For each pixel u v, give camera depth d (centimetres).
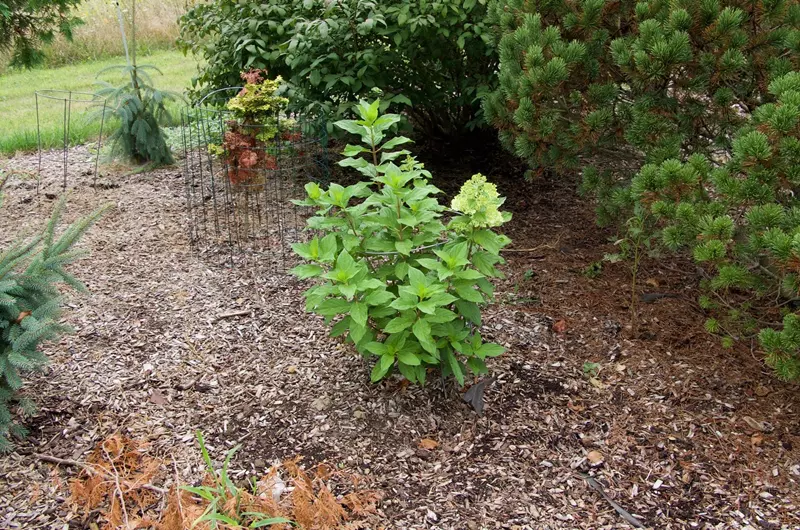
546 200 513
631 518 243
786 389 306
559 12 360
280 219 479
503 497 251
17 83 999
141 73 584
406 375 274
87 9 1231
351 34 466
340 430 281
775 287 282
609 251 431
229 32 516
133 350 331
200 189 535
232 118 434
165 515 218
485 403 298
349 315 282
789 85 265
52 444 270
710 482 259
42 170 586
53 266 274
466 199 261
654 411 295
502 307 372
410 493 251
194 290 387
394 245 278
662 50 299
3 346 265
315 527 220
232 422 285
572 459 270
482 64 504
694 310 364
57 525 233
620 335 346
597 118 337
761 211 252
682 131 329
